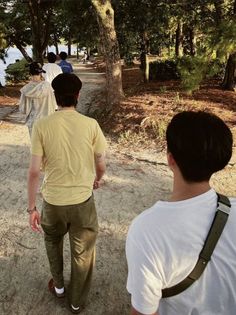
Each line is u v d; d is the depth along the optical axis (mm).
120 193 5398
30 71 5609
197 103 9312
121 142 7594
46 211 2660
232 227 1164
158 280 1158
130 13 12016
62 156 2465
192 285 1178
